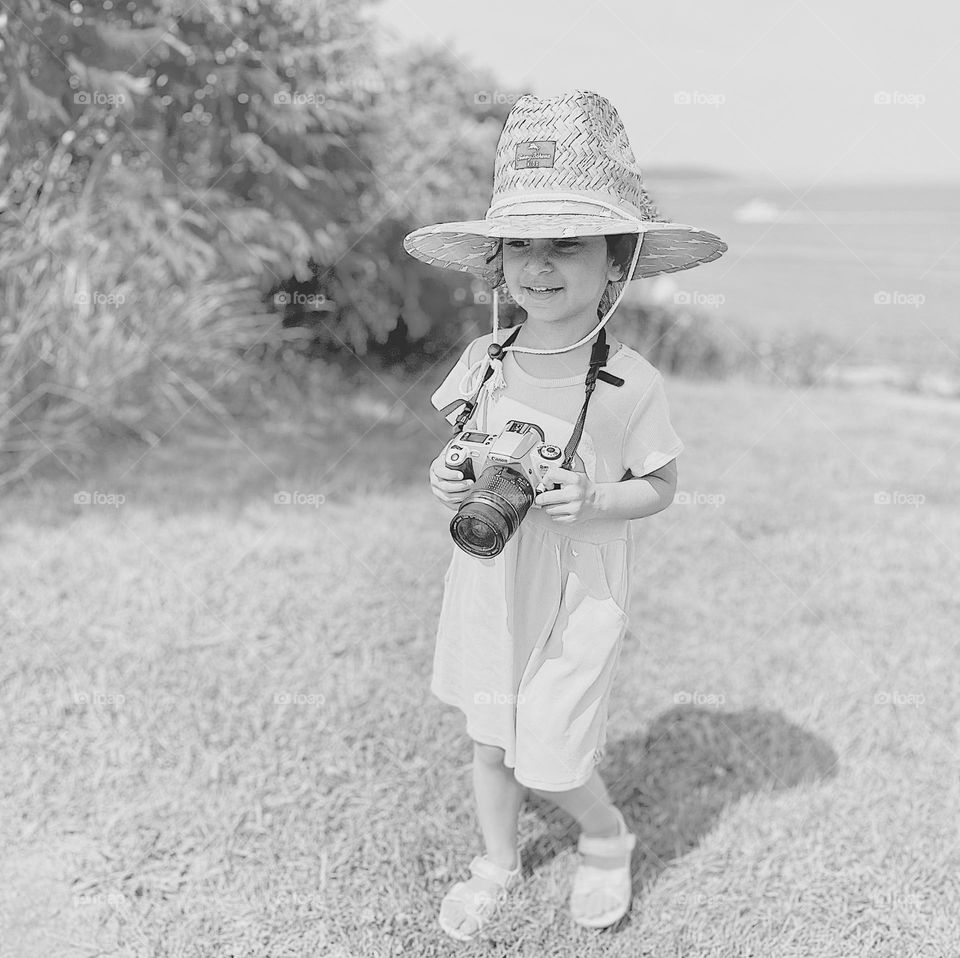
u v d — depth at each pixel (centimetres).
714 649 319
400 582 361
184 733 263
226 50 542
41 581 343
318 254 626
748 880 220
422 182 689
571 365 180
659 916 212
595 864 216
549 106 170
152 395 530
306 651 307
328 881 218
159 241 526
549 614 184
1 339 476
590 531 182
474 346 193
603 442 180
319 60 595
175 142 554
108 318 504
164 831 230
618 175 172
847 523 432
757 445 556
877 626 336
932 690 296
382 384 679
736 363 804
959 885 217
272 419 580
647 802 247
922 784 251
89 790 241
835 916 210
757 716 281
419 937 206
